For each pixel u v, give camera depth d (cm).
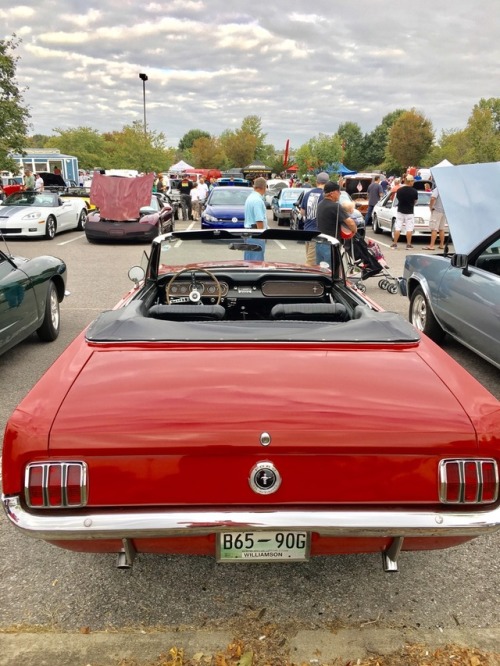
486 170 512
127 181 1454
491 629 229
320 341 249
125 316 274
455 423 198
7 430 197
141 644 219
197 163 7381
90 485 191
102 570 265
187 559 273
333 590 253
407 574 264
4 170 1720
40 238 1581
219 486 193
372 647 219
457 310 533
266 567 268
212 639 221
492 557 277
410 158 7344
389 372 228
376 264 902
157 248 388
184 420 194
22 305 534
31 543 285
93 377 220
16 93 1670
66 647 217
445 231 1407
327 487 194
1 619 233
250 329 257
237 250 415
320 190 901
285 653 216
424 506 196
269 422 193
